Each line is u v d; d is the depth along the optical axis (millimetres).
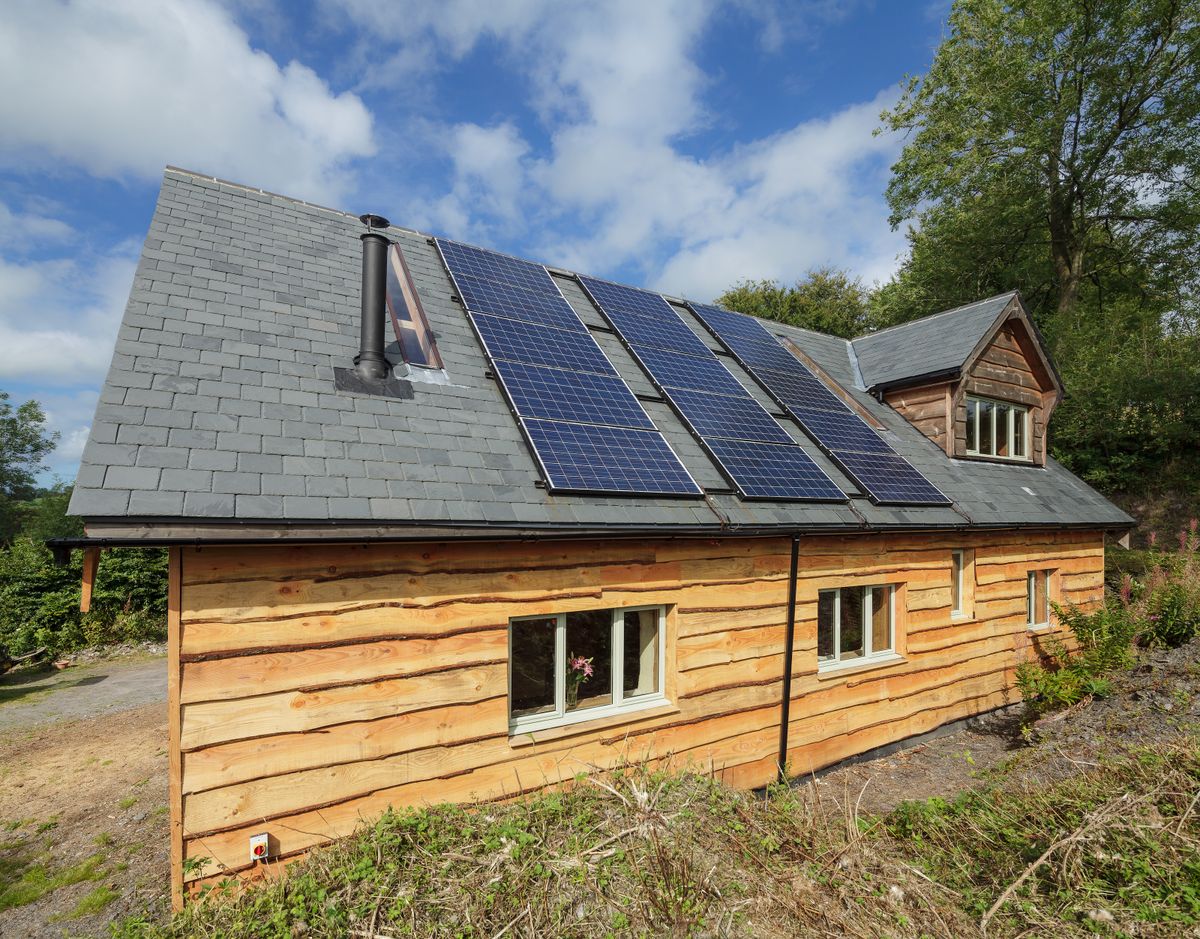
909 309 26594
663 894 3744
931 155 22391
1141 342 18125
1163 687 7867
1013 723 9523
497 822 4664
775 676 7305
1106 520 11820
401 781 4930
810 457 8531
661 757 6355
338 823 4664
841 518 7613
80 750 8688
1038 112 21312
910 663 8789
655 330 9969
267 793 4414
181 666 4172
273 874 4383
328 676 4660
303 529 4391
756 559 7160
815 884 3977
